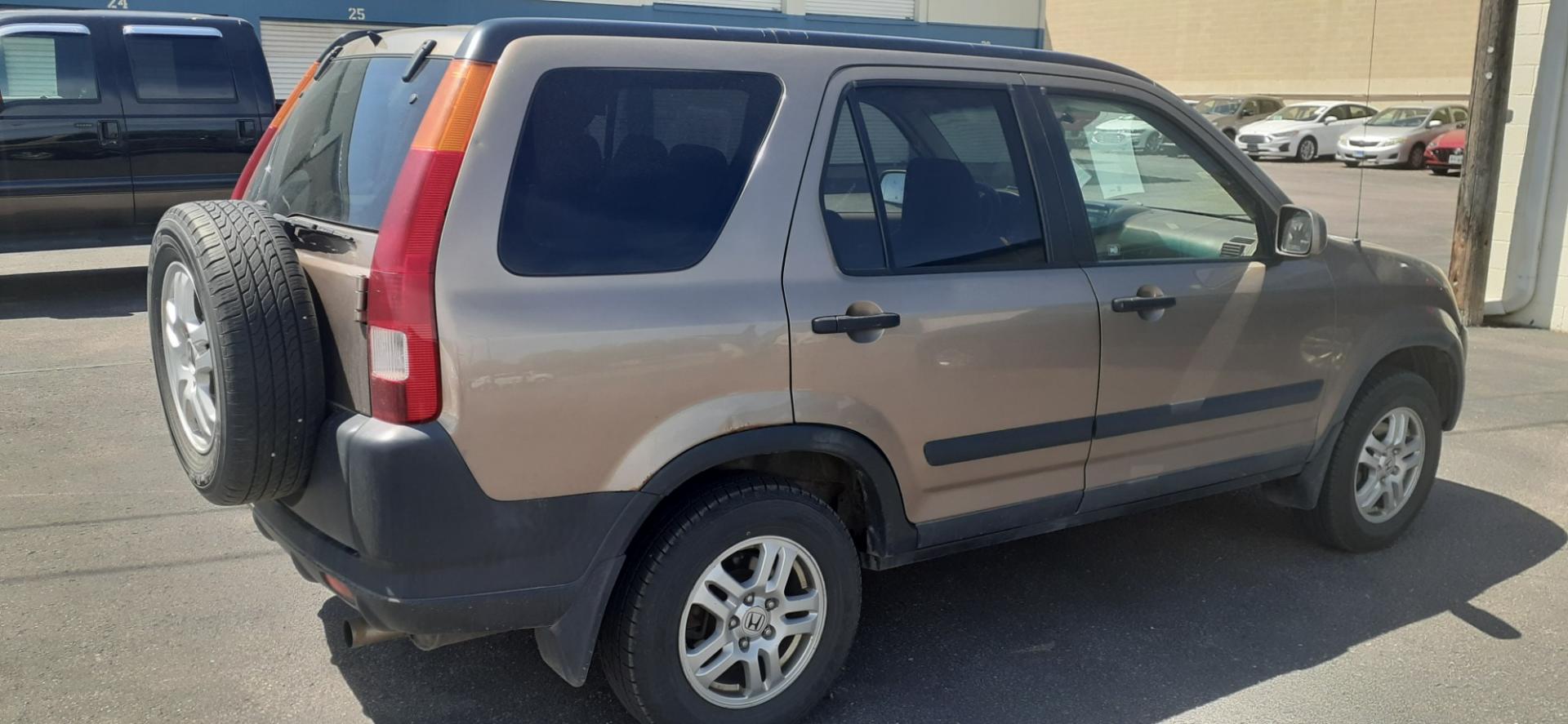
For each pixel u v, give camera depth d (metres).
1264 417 4.13
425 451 2.61
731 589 3.07
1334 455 4.45
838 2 21.95
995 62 3.56
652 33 2.97
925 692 3.52
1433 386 4.88
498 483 2.70
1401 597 4.25
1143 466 3.87
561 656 2.92
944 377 3.30
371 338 2.64
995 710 3.42
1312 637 3.93
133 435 5.78
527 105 2.74
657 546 2.94
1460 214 9.26
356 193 2.90
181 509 4.82
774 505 3.08
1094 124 3.77
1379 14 32.47
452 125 2.65
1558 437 6.29
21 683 3.40
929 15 23.11
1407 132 26.33
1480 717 3.43
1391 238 14.50
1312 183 22.86
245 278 2.70
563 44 2.82
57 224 9.23
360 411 2.73
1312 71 34.03
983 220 3.45
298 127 3.50
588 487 2.81
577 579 2.85
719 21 20.38
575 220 2.78
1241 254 4.04
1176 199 3.90
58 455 5.47
